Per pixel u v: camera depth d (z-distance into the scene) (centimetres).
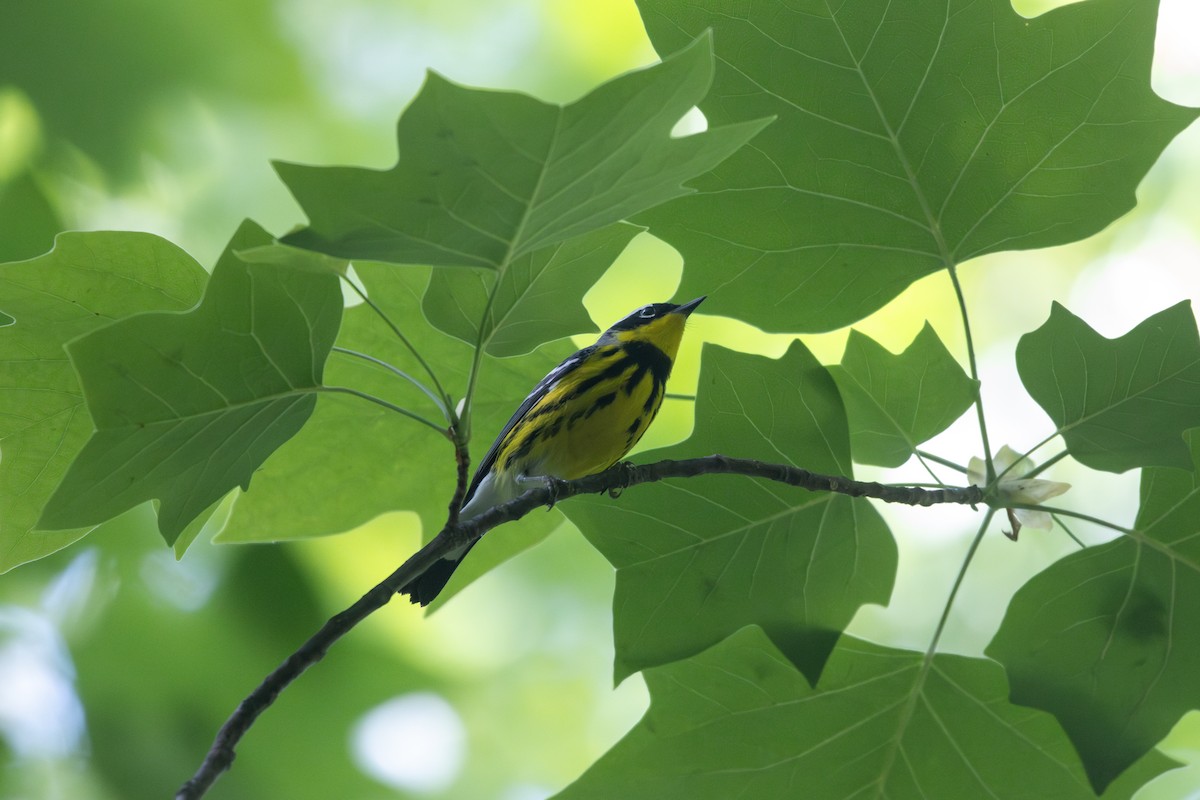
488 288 682
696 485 757
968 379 773
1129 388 736
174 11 1739
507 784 1839
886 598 777
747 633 784
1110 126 754
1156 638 744
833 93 757
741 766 790
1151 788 1465
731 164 775
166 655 1541
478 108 517
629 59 1964
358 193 553
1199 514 741
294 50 1864
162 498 673
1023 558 1825
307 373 663
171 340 613
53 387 749
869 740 789
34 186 1728
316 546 1519
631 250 1759
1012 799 784
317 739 1584
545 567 1848
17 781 1484
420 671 1661
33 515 766
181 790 541
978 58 745
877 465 813
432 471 919
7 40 1675
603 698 1880
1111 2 726
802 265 806
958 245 797
